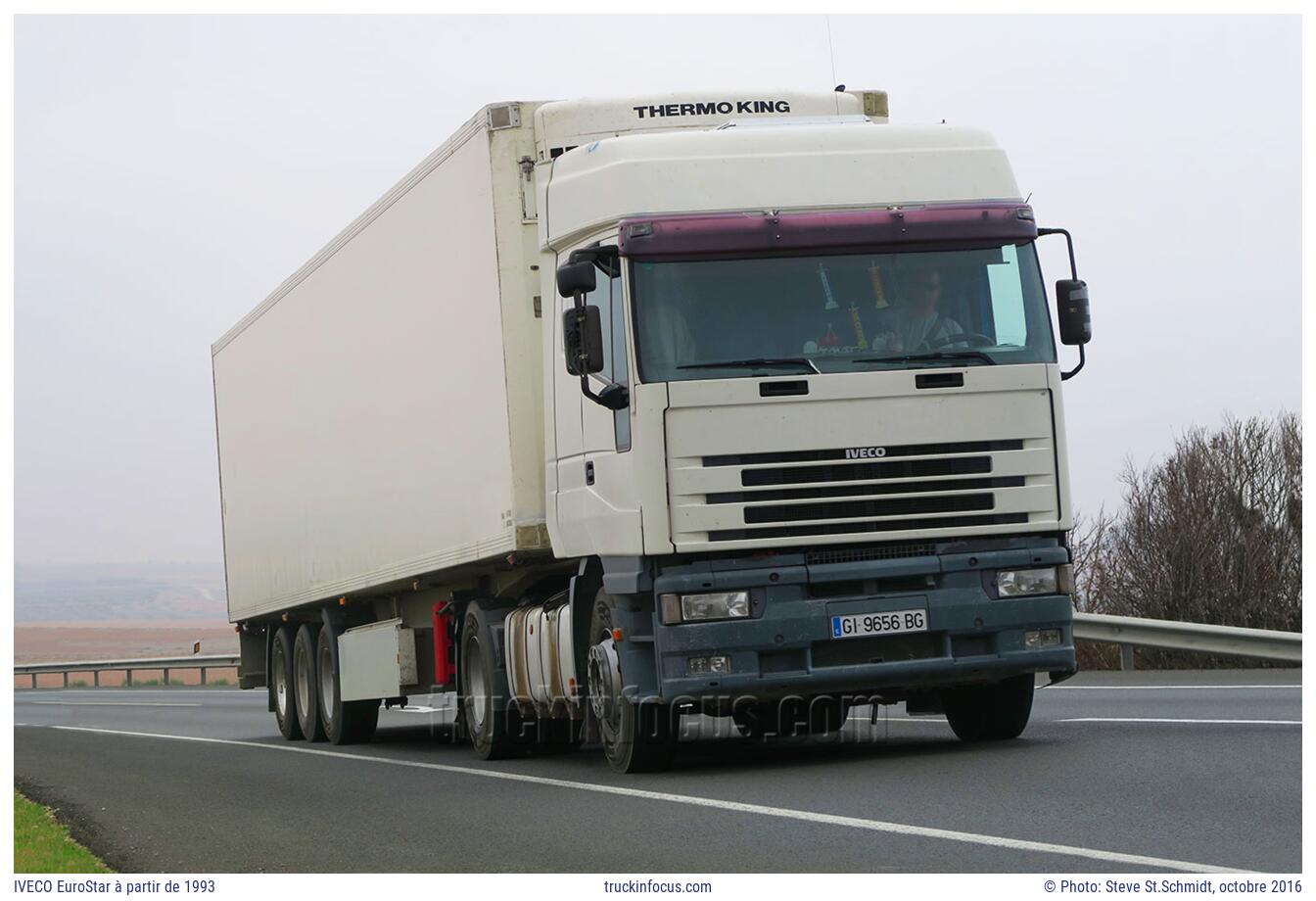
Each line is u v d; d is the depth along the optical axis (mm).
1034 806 8773
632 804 9992
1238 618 21391
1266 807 8398
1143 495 22766
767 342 10992
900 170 11461
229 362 22625
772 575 10758
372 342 16375
